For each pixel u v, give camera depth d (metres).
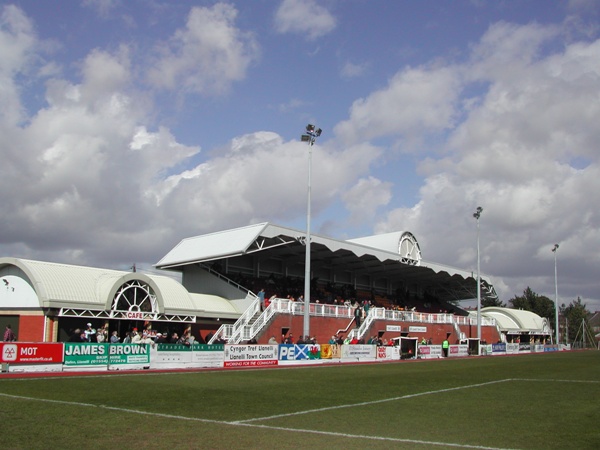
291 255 60.69
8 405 15.02
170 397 17.56
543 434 12.49
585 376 29.48
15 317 37.34
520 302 134.25
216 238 53.88
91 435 11.34
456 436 12.15
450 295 89.56
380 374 29.31
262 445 10.73
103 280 39.97
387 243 66.19
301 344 37.72
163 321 43.03
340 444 10.98
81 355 26.58
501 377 28.52
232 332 42.84
